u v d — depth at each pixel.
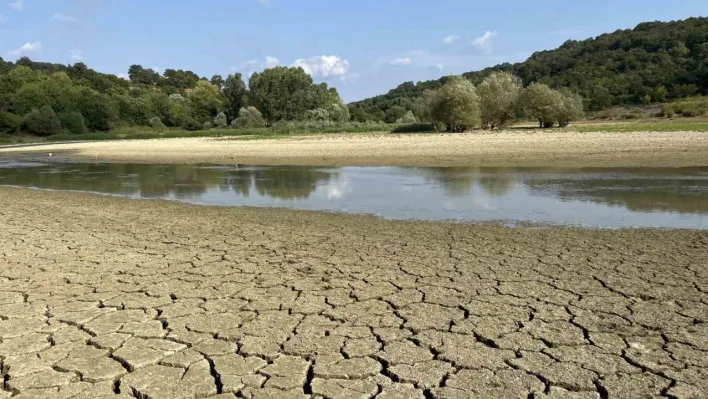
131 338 5.20
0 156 41.31
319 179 19.61
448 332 5.10
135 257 8.47
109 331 5.38
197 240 9.71
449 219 11.30
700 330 4.96
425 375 4.29
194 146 39.78
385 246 8.80
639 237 9.01
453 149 26.98
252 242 9.41
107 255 8.63
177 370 4.52
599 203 12.69
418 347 4.80
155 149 39.28
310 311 5.79
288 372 4.42
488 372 4.30
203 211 13.34
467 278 6.79
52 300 6.41
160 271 7.59
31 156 39.94
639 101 66.25
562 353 4.59
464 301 5.92
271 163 26.94
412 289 6.42
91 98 78.38
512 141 28.84
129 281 7.12
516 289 6.28
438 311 5.64
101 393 4.18
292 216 12.21
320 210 13.01
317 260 7.98
